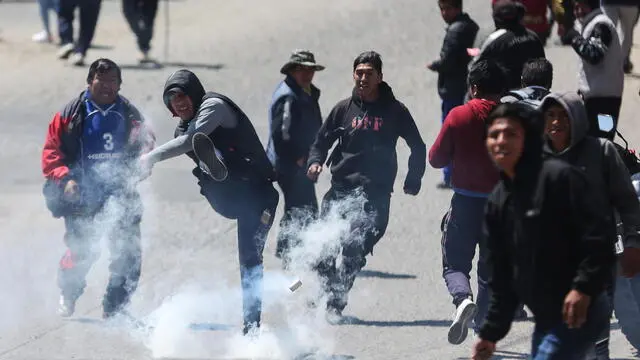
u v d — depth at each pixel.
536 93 20.81
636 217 15.86
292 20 57.41
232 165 20.48
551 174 13.29
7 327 22.44
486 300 20.53
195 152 20.03
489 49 25.77
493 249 13.98
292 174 25.39
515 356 20.19
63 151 22.47
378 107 22.20
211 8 61.75
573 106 15.44
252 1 62.91
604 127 18.58
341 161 22.42
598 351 18.23
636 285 19.41
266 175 20.78
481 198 20.23
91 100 22.31
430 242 28.45
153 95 44.06
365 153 22.22
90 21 49.28
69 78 47.22
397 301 23.92
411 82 45.09
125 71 47.91
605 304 14.06
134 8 48.75
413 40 51.97
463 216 20.39
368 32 53.88
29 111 42.31
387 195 22.44
